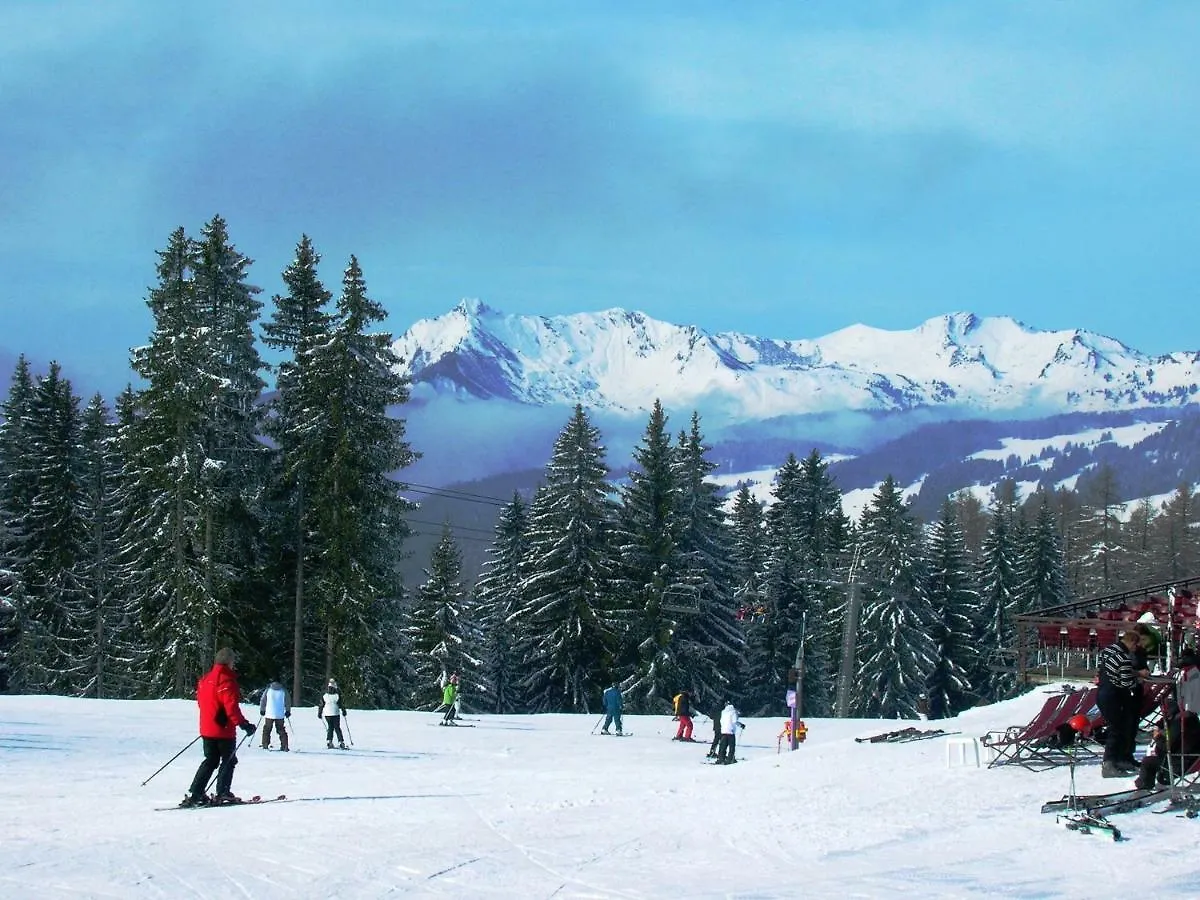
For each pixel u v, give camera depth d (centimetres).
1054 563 9100
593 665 6775
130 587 5953
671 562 6925
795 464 9862
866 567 7738
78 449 6562
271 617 5847
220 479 5562
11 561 6344
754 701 7906
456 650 7188
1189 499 13838
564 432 6944
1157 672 1477
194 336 5434
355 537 5466
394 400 5772
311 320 6056
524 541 8244
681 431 7644
